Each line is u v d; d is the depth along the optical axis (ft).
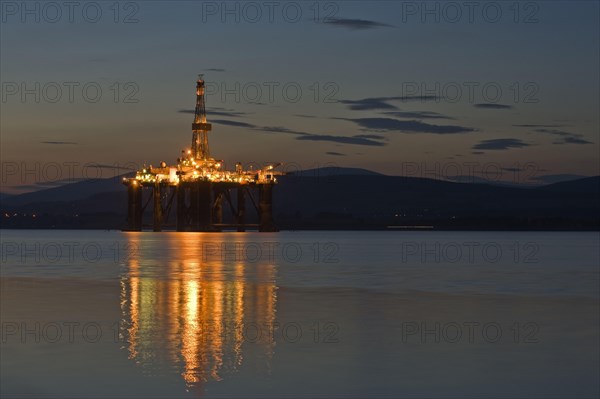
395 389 175.42
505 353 218.18
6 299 359.87
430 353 217.15
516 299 369.91
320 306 334.65
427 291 412.77
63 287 431.02
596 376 189.26
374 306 336.29
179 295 383.65
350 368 195.83
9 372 187.83
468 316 302.04
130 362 199.31
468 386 178.70
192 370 190.60
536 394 172.35
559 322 285.23
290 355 211.20
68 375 184.55
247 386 175.63
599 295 393.50
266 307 329.31
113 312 305.73
